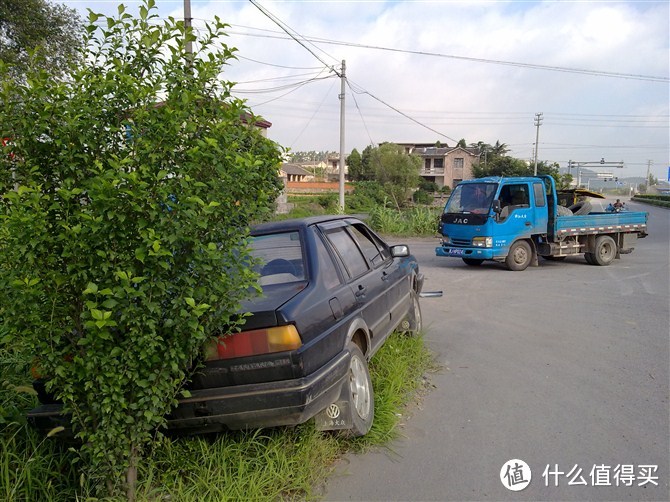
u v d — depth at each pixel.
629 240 15.39
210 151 2.98
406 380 5.40
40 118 2.82
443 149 77.88
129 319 2.71
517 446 4.17
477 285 11.64
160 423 3.13
